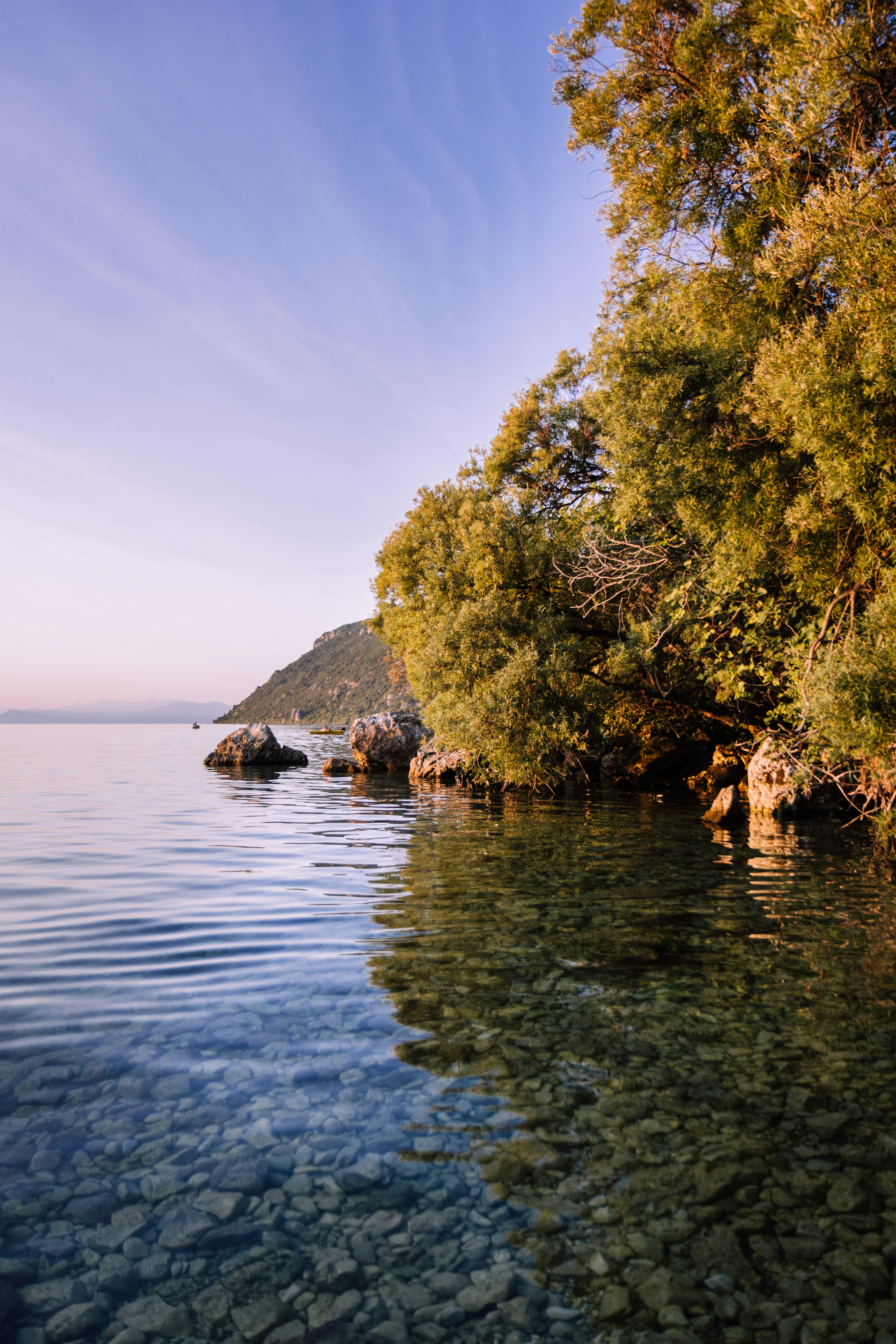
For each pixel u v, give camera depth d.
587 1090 4.20
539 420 26.47
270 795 22.94
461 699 22.17
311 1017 5.17
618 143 14.16
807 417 8.72
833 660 10.41
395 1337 2.49
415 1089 4.18
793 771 15.21
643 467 12.70
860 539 10.82
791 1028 5.10
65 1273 2.77
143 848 12.41
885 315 8.34
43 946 6.72
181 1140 3.64
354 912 8.09
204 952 6.60
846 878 10.02
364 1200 3.23
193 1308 2.61
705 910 8.27
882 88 9.83
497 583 23.12
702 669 19.84
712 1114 3.96
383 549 29.61
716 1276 2.81
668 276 15.07
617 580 19.59
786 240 10.37
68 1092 4.07
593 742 28.08
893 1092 4.22
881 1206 3.21
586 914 8.08
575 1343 2.48
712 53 12.44
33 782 25.84
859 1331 2.54
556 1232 3.04
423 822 16.28
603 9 13.70
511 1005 5.45
